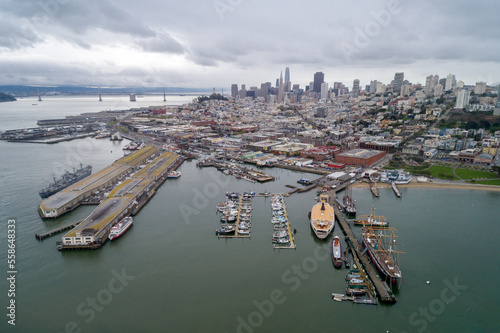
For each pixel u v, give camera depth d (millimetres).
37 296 122562
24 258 149500
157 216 197625
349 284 126188
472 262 143125
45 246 160875
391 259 137500
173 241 164500
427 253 150500
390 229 176500
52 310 114750
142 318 110312
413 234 170250
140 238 168375
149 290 124938
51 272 138250
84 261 146875
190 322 108250
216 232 173125
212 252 153000
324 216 180250
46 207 197375
